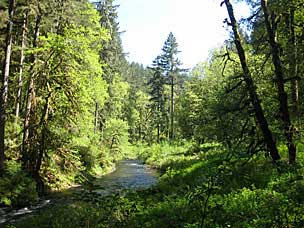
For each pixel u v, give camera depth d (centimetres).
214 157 2748
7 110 2578
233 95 2547
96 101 3584
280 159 1584
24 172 2075
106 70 4672
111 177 3222
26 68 2392
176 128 7312
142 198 1697
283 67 1947
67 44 2311
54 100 2353
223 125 2644
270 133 1597
